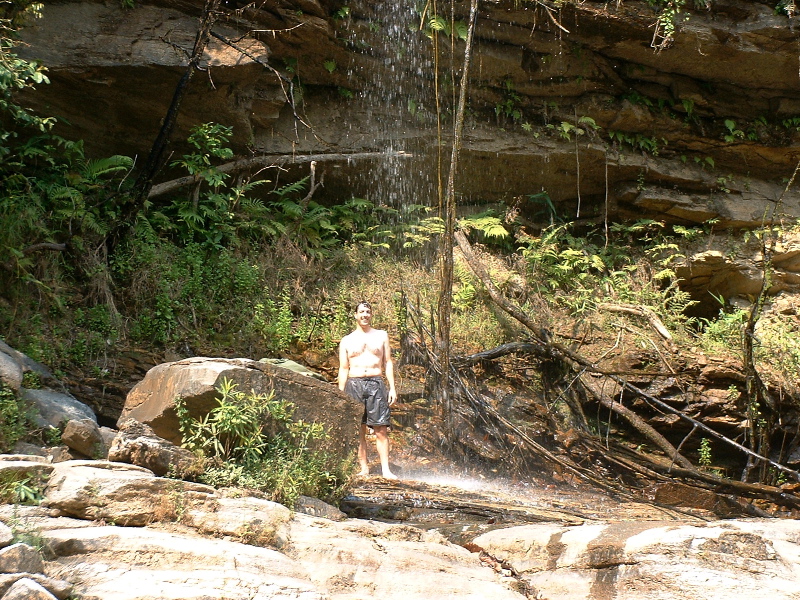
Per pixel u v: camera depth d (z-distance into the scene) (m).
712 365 10.69
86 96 10.21
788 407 10.74
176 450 4.73
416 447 8.91
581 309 11.70
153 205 11.14
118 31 10.11
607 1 11.79
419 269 12.51
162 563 3.40
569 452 9.36
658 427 10.30
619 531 4.20
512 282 12.07
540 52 12.48
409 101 12.41
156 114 10.70
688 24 11.99
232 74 10.52
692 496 8.53
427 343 10.23
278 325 10.12
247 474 4.93
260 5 10.69
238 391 5.29
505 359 10.52
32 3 9.10
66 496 3.76
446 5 11.72
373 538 4.36
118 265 9.80
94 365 8.51
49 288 8.72
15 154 10.20
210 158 11.66
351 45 11.78
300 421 5.50
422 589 3.76
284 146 11.88
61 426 5.98
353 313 10.93
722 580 3.67
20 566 3.04
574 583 3.99
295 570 3.65
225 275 10.60
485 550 4.52
